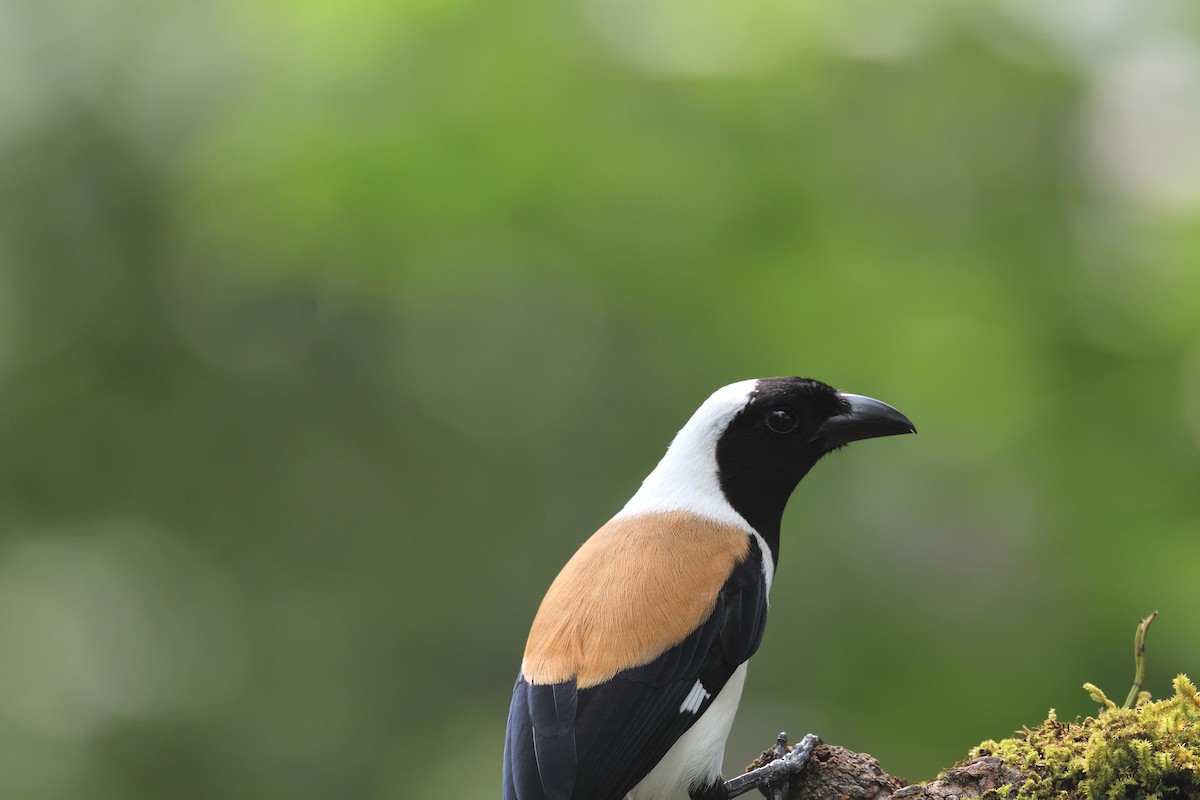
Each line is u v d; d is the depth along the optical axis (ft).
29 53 56.75
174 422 62.49
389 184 47.34
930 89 47.52
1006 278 45.52
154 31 55.93
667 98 48.01
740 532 29.78
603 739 25.80
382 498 63.41
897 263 46.11
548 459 57.57
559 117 47.34
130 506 61.67
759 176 46.39
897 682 44.78
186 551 61.77
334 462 63.52
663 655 26.84
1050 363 44.27
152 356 61.67
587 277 48.60
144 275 59.52
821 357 45.34
